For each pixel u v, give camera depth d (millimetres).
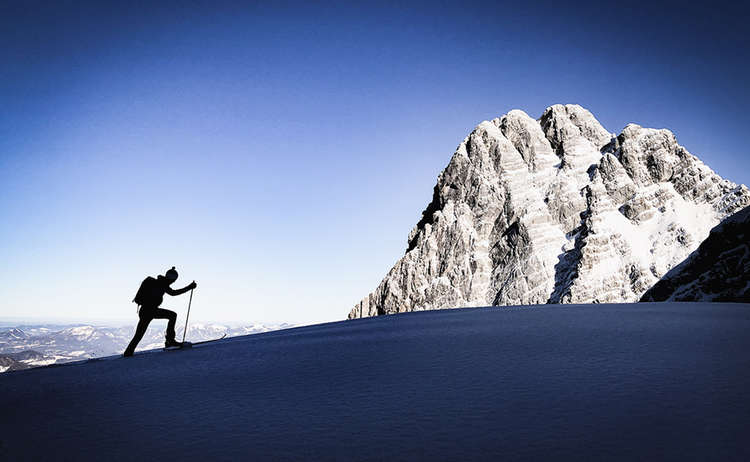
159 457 2748
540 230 142000
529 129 179250
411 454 2512
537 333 7551
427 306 141750
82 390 5621
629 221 136625
